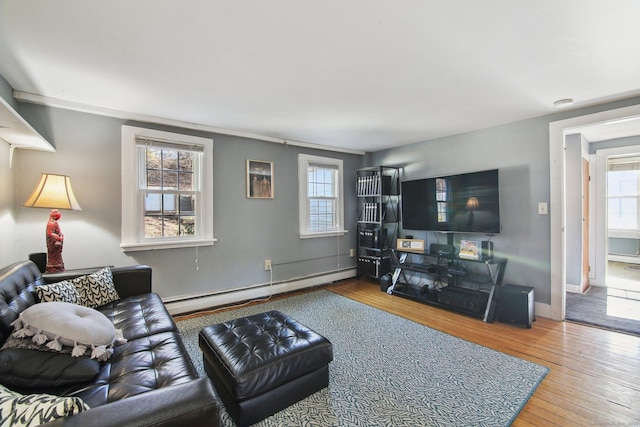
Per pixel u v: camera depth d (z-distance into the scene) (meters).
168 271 3.12
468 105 2.74
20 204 2.42
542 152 3.06
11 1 1.30
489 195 3.30
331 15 1.45
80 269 2.40
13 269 1.73
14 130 1.93
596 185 4.34
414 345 2.47
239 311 3.30
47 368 1.20
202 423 0.87
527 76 2.15
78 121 2.65
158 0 1.32
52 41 1.65
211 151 3.39
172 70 2.01
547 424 1.55
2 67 1.94
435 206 3.81
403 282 4.36
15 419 0.74
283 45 1.72
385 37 1.65
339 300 3.69
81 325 1.38
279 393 1.65
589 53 1.83
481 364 2.16
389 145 4.45
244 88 2.32
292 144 4.09
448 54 1.84
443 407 1.69
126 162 2.87
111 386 1.23
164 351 1.54
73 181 2.63
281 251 4.01
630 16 1.46
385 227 4.68
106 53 1.78
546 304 3.06
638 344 2.45
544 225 3.07
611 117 2.65
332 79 2.18
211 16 1.45
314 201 4.42
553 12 1.44
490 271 3.17
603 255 4.25
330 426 1.55
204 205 3.34
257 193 3.78
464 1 1.36
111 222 2.80
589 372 2.04
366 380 1.96
